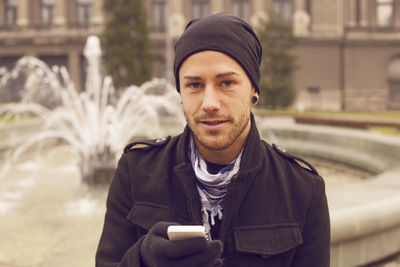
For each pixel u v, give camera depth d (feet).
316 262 2.79
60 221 13.24
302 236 2.82
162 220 2.78
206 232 2.75
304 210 2.80
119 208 2.97
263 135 28.09
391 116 70.13
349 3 95.55
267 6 93.66
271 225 2.71
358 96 92.68
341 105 92.68
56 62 95.09
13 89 86.12
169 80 66.90
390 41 91.56
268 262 2.70
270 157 2.96
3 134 29.50
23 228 12.55
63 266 9.03
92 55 22.67
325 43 91.76
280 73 74.43
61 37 91.66
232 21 2.50
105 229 2.99
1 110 39.86
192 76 2.43
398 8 97.35
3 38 92.63
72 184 18.63
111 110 21.03
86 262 9.12
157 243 2.22
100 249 2.92
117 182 3.03
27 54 93.66
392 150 18.11
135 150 3.14
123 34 72.18
